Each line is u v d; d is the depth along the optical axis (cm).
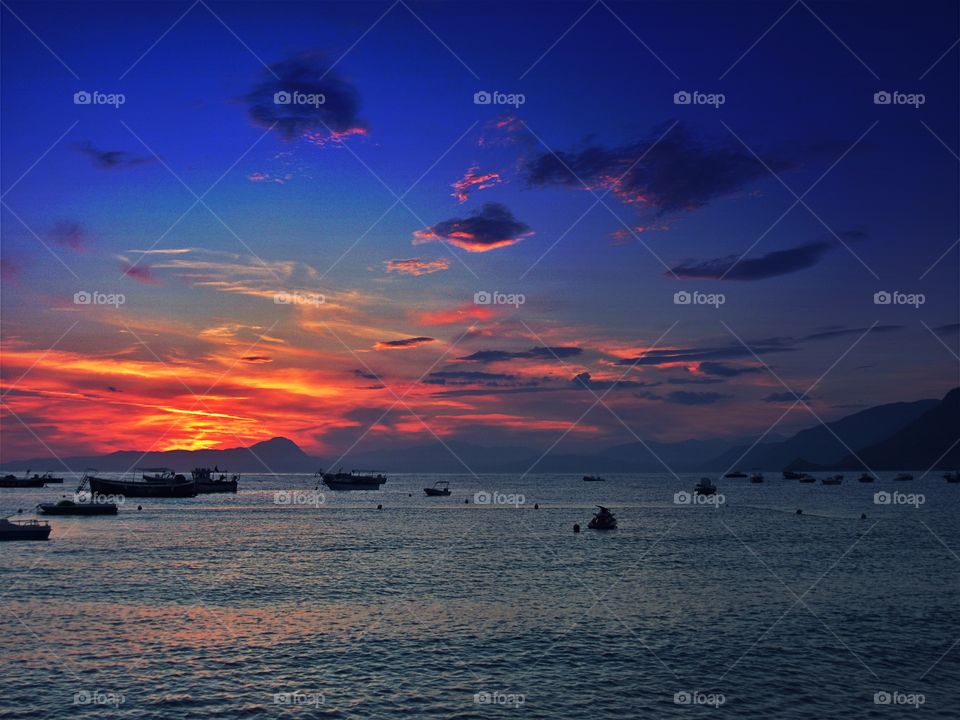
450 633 4519
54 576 6650
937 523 13388
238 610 5172
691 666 3872
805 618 4975
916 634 4538
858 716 3209
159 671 3731
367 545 9425
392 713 3206
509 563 7712
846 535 11075
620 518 14862
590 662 3928
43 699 3331
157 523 12788
